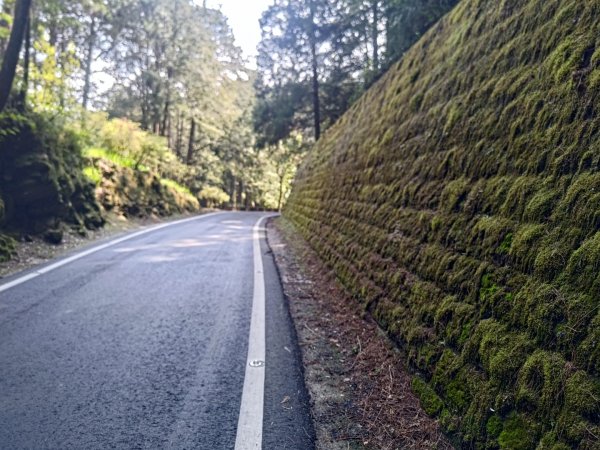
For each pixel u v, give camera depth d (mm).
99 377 2973
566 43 2430
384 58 10797
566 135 2174
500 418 1904
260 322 4207
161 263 6957
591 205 1848
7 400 2641
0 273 5867
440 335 2664
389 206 4484
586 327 1646
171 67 24172
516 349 1963
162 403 2652
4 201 7312
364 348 3492
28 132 8086
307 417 2527
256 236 11227
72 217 9359
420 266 3266
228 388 2863
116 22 18719
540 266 2010
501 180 2627
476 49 3676
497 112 2938
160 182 17688
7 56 7418
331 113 20469
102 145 15219
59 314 4273
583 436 1478
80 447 2193
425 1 7645
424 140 4113
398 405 2619
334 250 6152
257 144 22875
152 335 3791
